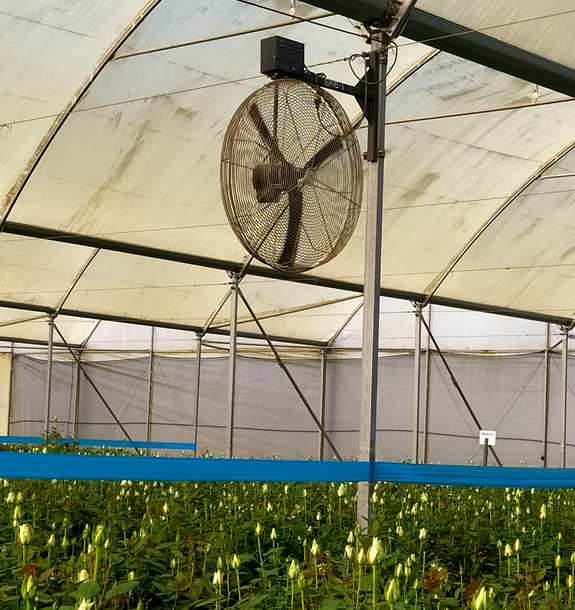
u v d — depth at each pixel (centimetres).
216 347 2770
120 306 2380
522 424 2542
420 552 677
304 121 859
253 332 2667
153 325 2495
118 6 1275
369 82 962
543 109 1575
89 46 1349
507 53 1223
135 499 989
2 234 1878
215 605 545
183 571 627
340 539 807
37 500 914
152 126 1520
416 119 1527
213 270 2145
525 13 1177
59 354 3145
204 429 2927
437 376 2702
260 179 830
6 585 545
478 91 1509
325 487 1288
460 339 2675
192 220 1767
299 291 2383
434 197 1794
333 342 2838
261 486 1132
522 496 1204
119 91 1435
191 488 1133
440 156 1686
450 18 1166
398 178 1717
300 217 855
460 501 1147
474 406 2630
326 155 872
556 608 523
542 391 2519
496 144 1673
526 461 2525
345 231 889
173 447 2558
